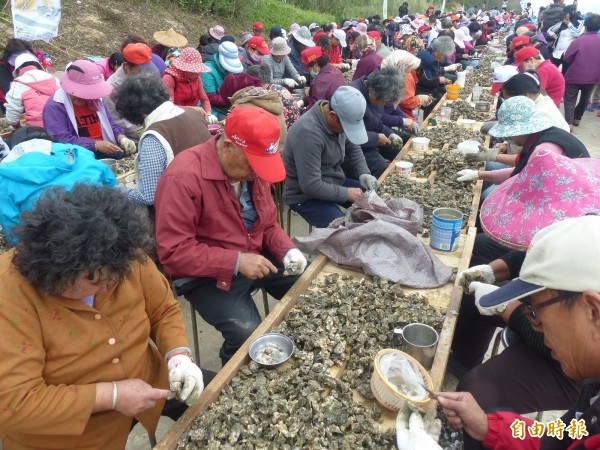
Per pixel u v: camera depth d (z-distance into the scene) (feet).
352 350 6.40
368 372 5.97
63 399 4.58
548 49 32.17
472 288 7.31
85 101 12.64
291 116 17.07
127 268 4.56
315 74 25.84
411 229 8.55
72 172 7.34
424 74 25.32
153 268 5.75
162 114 9.30
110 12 36.17
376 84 14.11
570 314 3.84
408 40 37.91
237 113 6.88
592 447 3.87
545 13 42.16
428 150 14.79
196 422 5.08
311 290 7.68
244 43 29.43
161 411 5.90
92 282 4.45
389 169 12.91
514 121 10.22
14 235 4.22
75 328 4.81
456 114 19.25
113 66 17.84
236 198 7.63
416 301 7.18
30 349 4.53
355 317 6.81
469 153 13.30
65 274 4.15
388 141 15.58
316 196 11.41
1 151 11.76
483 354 9.14
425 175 12.72
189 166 7.27
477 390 6.53
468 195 11.11
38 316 4.61
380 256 8.00
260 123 6.65
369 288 7.50
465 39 43.16
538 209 6.65
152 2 41.70
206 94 19.97
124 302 5.20
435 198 10.82
